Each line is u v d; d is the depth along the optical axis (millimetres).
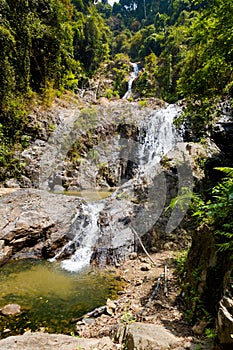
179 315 3268
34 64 14758
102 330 3307
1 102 12188
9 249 5891
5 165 11555
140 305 3826
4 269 5445
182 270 4328
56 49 15852
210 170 7930
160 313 3395
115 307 3922
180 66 17078
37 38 14648
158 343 2402
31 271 5383
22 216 6586
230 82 7035
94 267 5629
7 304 4098
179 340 2516
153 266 5305
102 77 31422
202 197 6609
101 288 4656
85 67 30734
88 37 29828
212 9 5945
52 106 14609
